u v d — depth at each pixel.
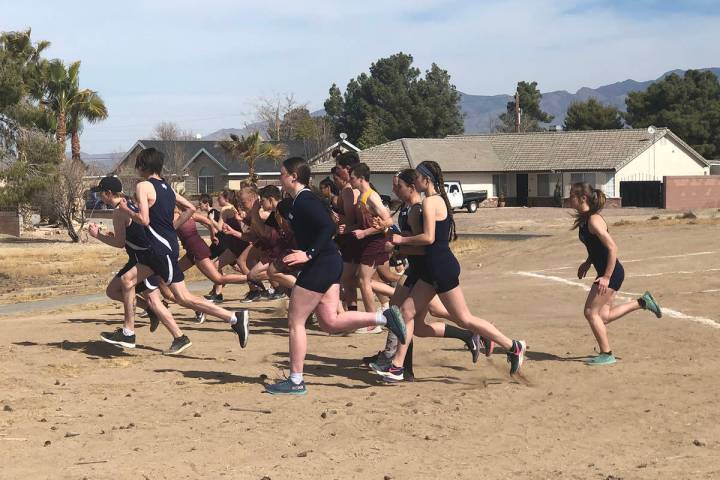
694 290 13.73
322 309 7.77
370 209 9.91
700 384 7.88
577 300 13.77
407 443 6.30
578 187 8.91
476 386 8.11
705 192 61.03
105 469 5.68
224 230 12.33
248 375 8.74
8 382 8.44
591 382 8.12
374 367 8.37
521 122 117.69
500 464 5.71
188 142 77.56
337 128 109.50
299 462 5.82
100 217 62.81
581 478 5.34
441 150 67.75
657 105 92.00
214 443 6.33
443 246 7.87
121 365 9.29
